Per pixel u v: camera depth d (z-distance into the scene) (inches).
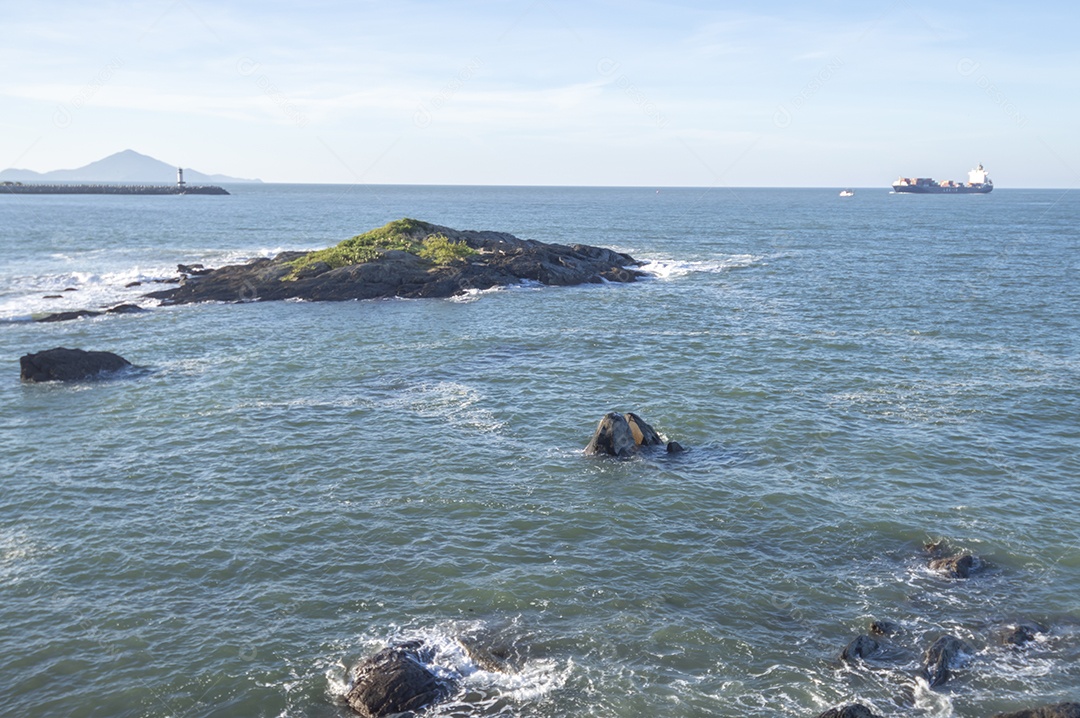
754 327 2043.6
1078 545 886.4
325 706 639.1
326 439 1218.0
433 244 3036.4
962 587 805.9
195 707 635.5
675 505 991.0
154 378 1568.7
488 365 1659.7
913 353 1752.0
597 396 1433.3
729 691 651.5
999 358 1707.7
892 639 720.3
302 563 853.8
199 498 1010.7
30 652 701.9
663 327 2047.2
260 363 1680.6
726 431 1251.8
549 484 1052.5
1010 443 1195.3
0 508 978.1
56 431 1256.8
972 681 662.5
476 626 740.0
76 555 867.4
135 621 748.6
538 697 645.9
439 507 984.9
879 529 927.7
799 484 1051.3
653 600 783.7
